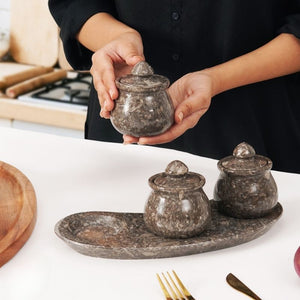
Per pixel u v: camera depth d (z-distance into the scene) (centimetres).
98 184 135
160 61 176
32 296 96
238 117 175
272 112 176
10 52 340
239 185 112
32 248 109
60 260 105
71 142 156
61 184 135
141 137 124
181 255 106
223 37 169
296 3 166
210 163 144
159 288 98
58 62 337
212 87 143
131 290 97
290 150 182
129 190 132
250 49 171
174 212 106
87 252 105
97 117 187
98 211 116
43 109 295
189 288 97
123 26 163
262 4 165
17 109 299
